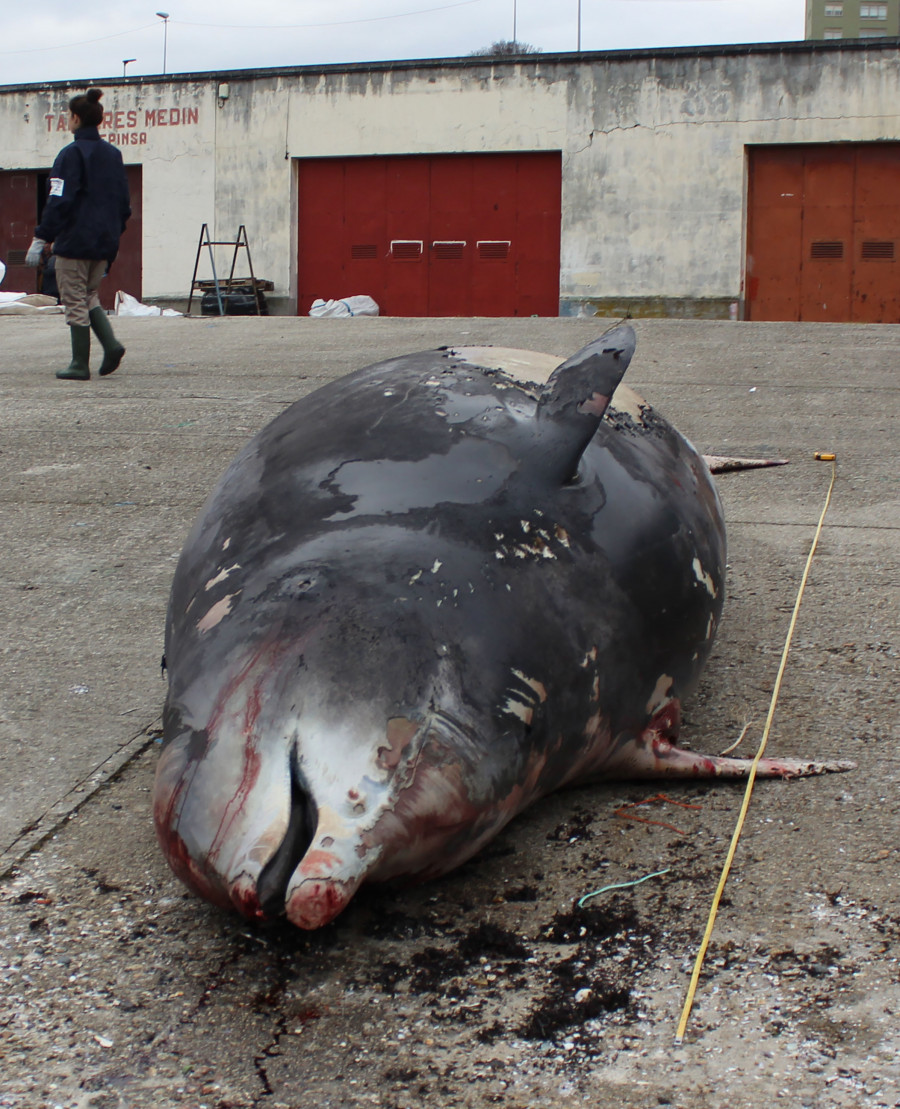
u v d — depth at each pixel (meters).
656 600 2.87
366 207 24.17
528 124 22.89
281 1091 2.07
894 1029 2.16
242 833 2.11
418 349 10.16
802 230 22.31
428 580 2.42
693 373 8.78
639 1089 2.04
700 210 22.41
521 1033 2.19
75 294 8.84
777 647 3.98
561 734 2.57
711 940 2.45
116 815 2.99
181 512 5.57
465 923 2.53
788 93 21.70
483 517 2.62
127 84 25.12
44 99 25.67
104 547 5.11
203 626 2.46
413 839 2.19
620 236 22.81
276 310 24.81
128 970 2.40
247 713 2.21
